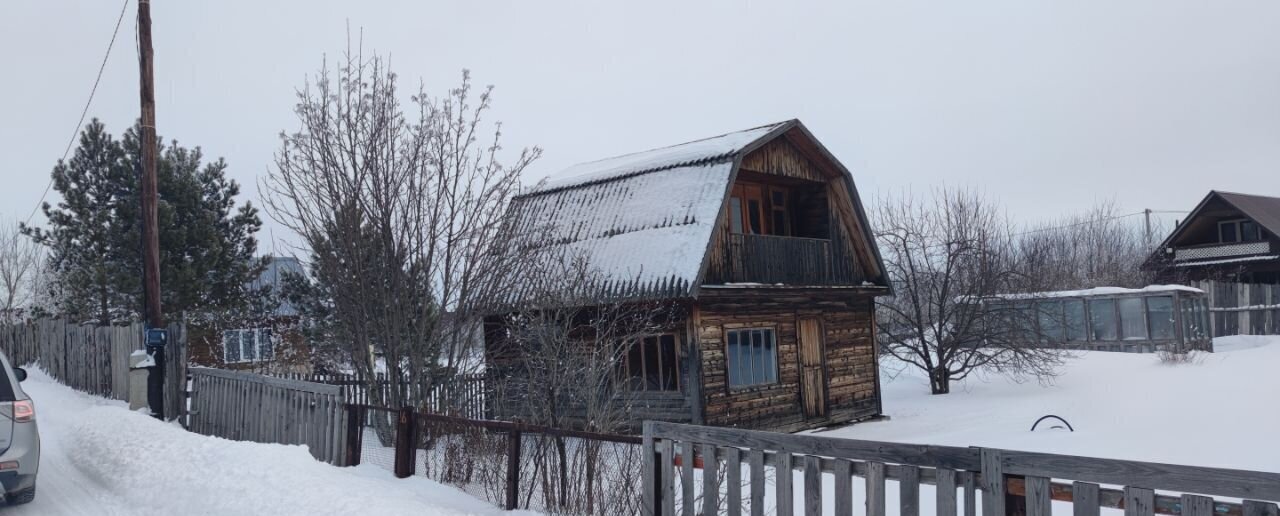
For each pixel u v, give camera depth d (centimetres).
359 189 1101
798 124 1641
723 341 1500
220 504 720
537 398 1193
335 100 1115
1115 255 4875
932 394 2117
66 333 1936
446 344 1216
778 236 1647
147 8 1345
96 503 802
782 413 1614
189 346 2136
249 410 1130
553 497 710
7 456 766
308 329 1784
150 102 1350
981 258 2098
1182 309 2575
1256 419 1210
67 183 2020
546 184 1812
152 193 1351
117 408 1222
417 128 1116
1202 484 377
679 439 615
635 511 655
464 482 797
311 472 793
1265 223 3700
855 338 1861
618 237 1534
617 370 1459
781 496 542
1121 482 402
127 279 1902
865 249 1877
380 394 1168
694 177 1512
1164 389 1656
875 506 493
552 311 1249
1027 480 435
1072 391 1833
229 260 2136
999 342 2027
